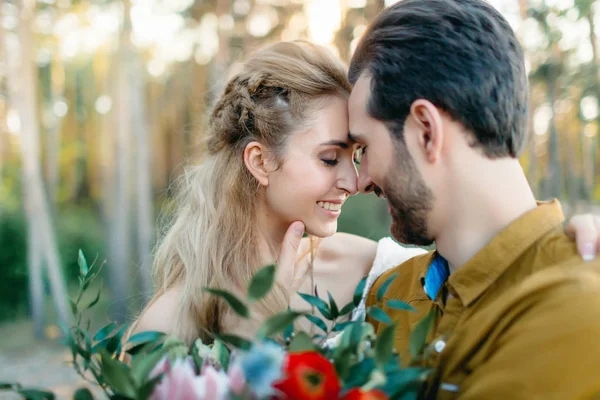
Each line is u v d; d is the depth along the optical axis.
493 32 1.18
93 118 23.56
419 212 1.23
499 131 1.16
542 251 1.13
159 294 1.79
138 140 15.46
